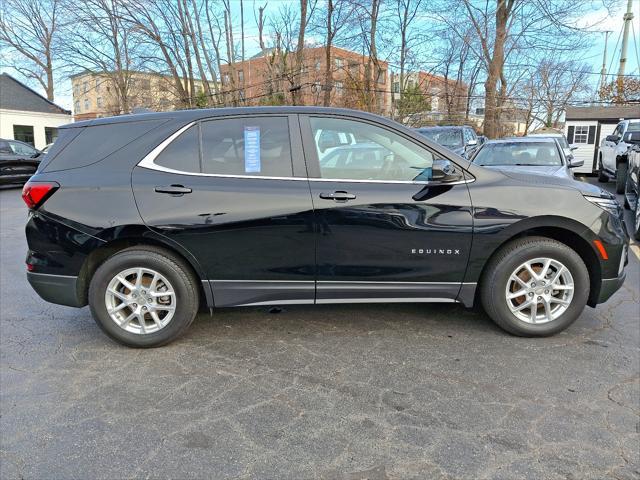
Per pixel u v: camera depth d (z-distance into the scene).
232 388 2.99
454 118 25.33
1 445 2.47
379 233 3.38
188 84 29.89
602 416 2.62
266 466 2.28
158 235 3.33
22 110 32.41
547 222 3.41
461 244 3.41
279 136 3.45
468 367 3.18
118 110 30.36
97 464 2.31
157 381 3.09
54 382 3.10
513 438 2.45
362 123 3.49
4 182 15.16
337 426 2.58
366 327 3.87
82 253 3.39
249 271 3.42
